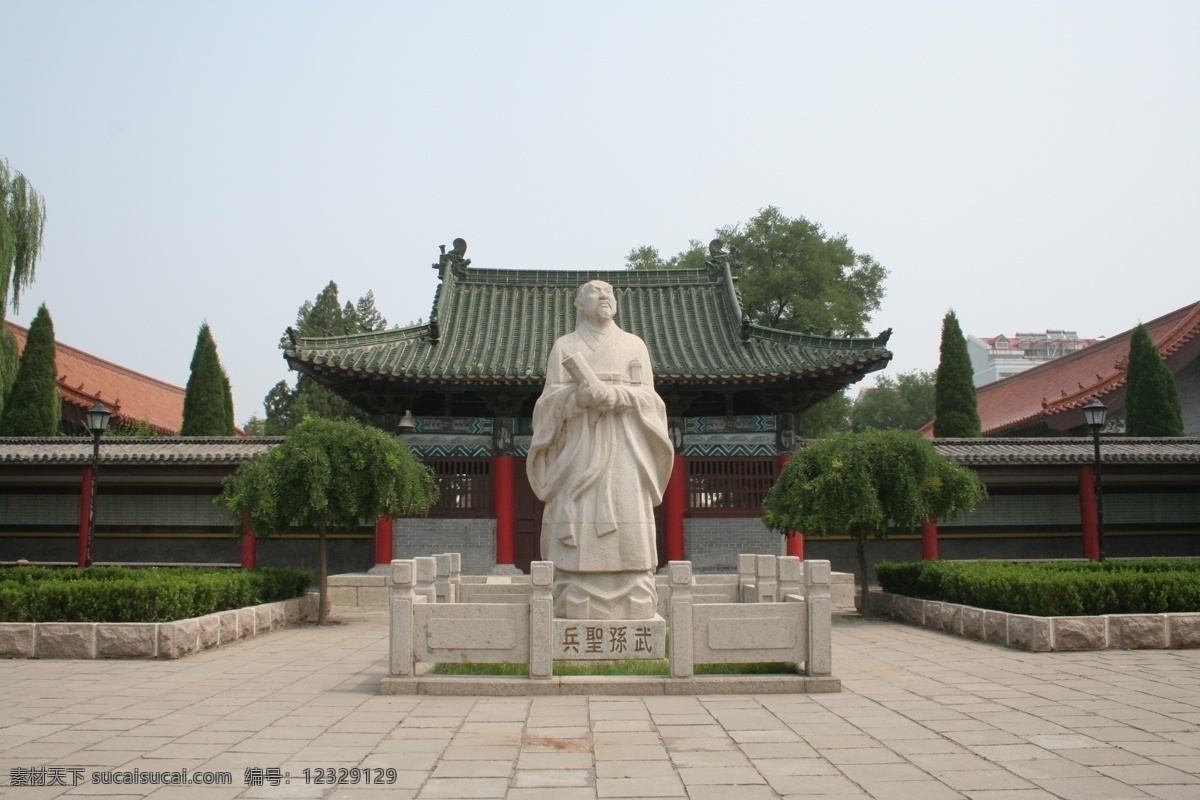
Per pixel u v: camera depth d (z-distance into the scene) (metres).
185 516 32.78
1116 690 13.53
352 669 15.94
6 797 8.38
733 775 9.09
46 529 32.84
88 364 56.22
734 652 13.27
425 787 8.73
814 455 24.59
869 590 27.22
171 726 11.23
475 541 31.39
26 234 35.34
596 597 14.82
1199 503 34.41
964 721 11.41
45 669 15.87
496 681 13.02
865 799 8.33
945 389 43.41
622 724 11.20
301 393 74.06
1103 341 54.16
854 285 65.12
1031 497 34.06
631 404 15.32
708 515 31.91
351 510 23.50
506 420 31.91
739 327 33.50
